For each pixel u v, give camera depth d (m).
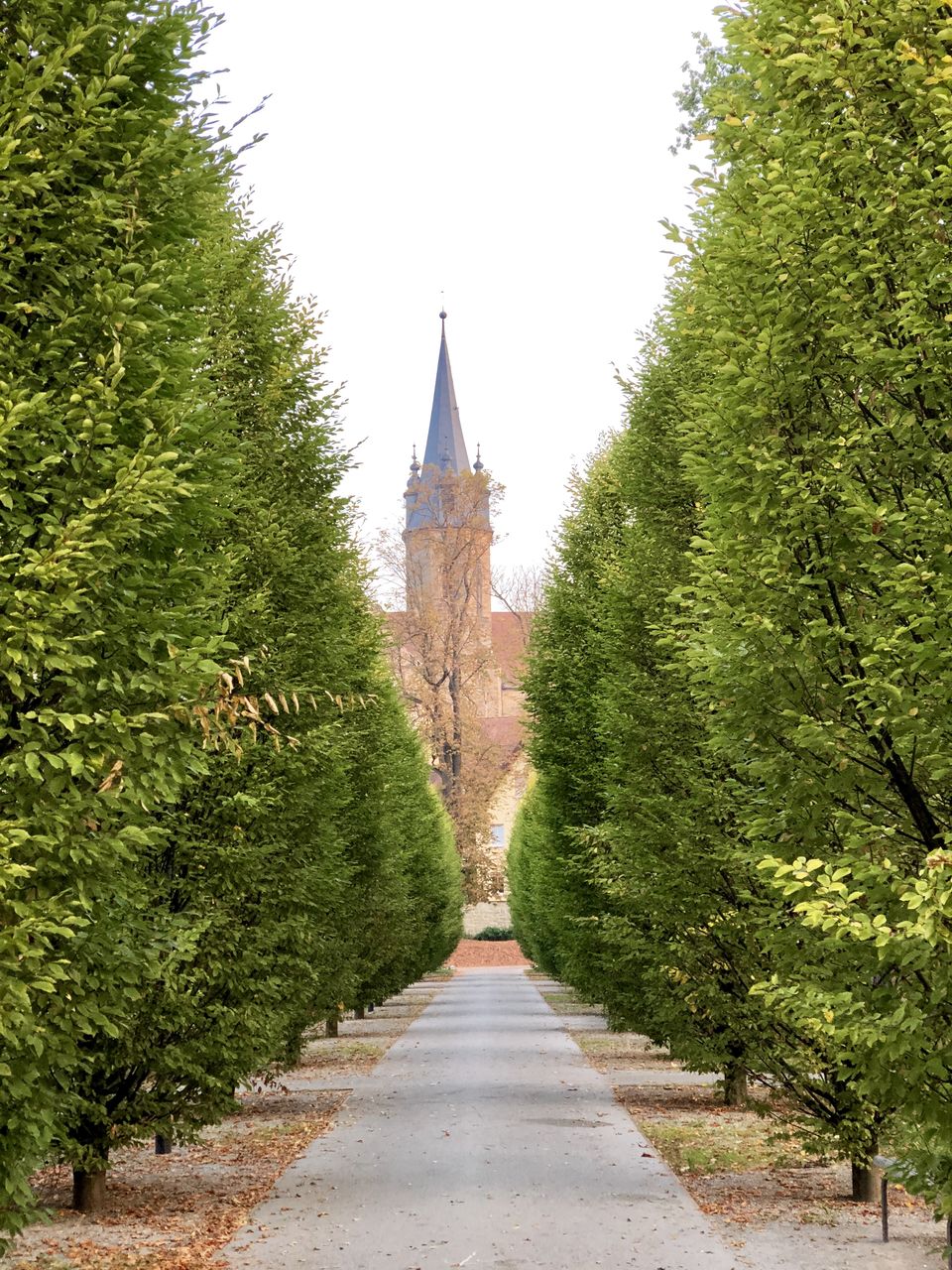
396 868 28.67
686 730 13.85
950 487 6.89
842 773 7.04
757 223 7.52
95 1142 10.45
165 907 8.71
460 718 62.16
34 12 6.88
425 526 63.78
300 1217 10.23
